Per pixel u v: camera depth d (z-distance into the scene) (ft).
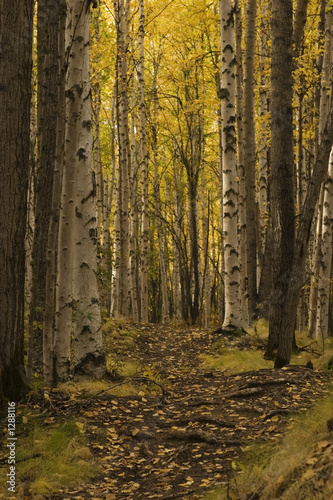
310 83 45.01
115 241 62.54
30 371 22.99
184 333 49.19
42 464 16.99
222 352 38.58
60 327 24.94
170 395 25.71
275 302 33.83
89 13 24.58
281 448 15.46
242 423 20.03
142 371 31.19
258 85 58.03
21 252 21.54
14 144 21.04
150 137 81.15
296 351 36.32
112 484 16.21
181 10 62.08
